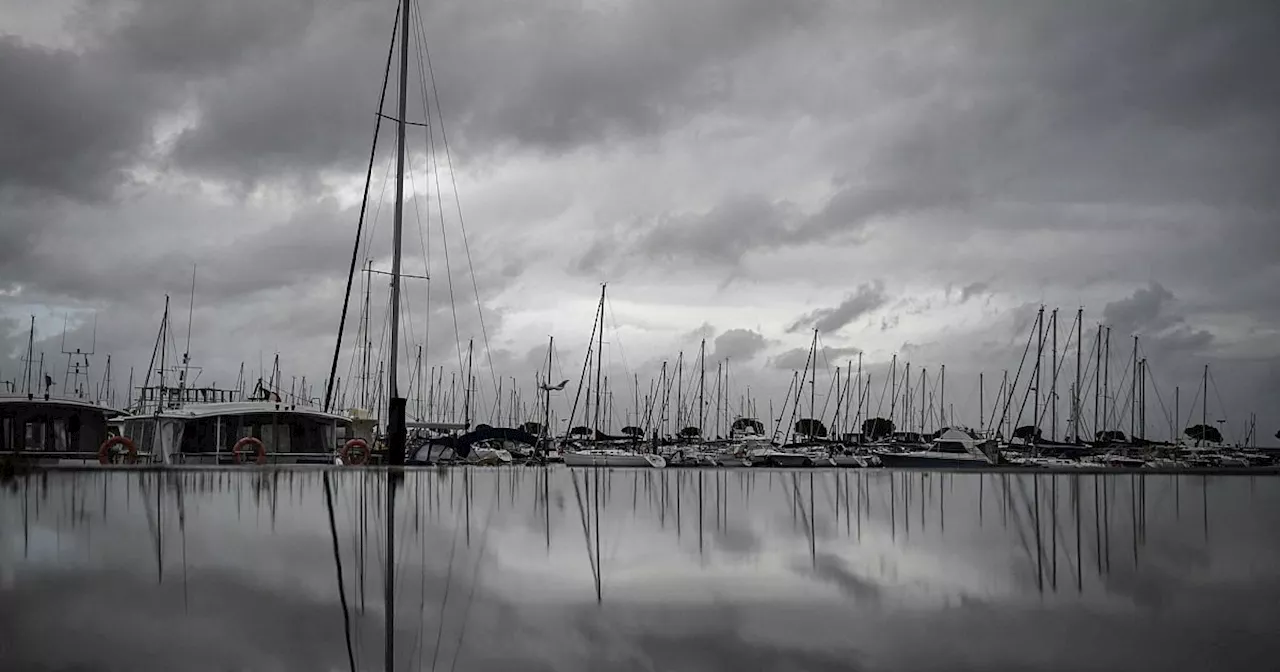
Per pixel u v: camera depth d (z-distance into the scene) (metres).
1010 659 7.72
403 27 42.03
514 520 18.92
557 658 7.72
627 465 87.44
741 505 24.78
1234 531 18.23
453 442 74.00
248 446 40.72
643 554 13.83
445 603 9.87
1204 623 9.10
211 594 10.06
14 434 40.88
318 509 19.97
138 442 46.00
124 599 9.71
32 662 7.32
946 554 14.14
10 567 11.59
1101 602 10.19
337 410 59.34
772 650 8.02
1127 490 35.56
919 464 95.50
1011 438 106.00
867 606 9.91
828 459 97.69
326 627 8.70
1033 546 15.38
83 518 17.12
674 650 7.98
